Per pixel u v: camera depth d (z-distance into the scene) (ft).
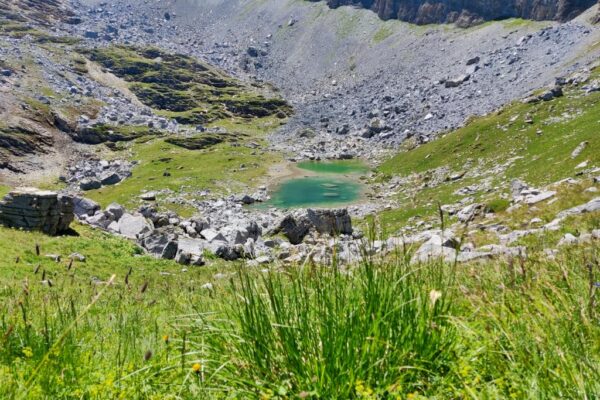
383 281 13.01
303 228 165.27
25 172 465.47
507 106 435.12
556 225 73.15
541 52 616.39
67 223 132.57
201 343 13.70
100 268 101.96
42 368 13.56
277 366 12.39
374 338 11.66
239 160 502.38
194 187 396.57
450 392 11.64
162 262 119.14
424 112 613.52
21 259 93.66
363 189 391.86
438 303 13.34
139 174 447.42
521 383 10.81
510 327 13.35
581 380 9.73
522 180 234.79
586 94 369.09
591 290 13.30
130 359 16.37
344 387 11.47
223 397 12.45
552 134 316.81
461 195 257.75
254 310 13.02
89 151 538.47
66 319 18.88
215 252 133.28
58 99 637.71
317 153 551.59
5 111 538.88
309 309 12.98
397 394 11.00
